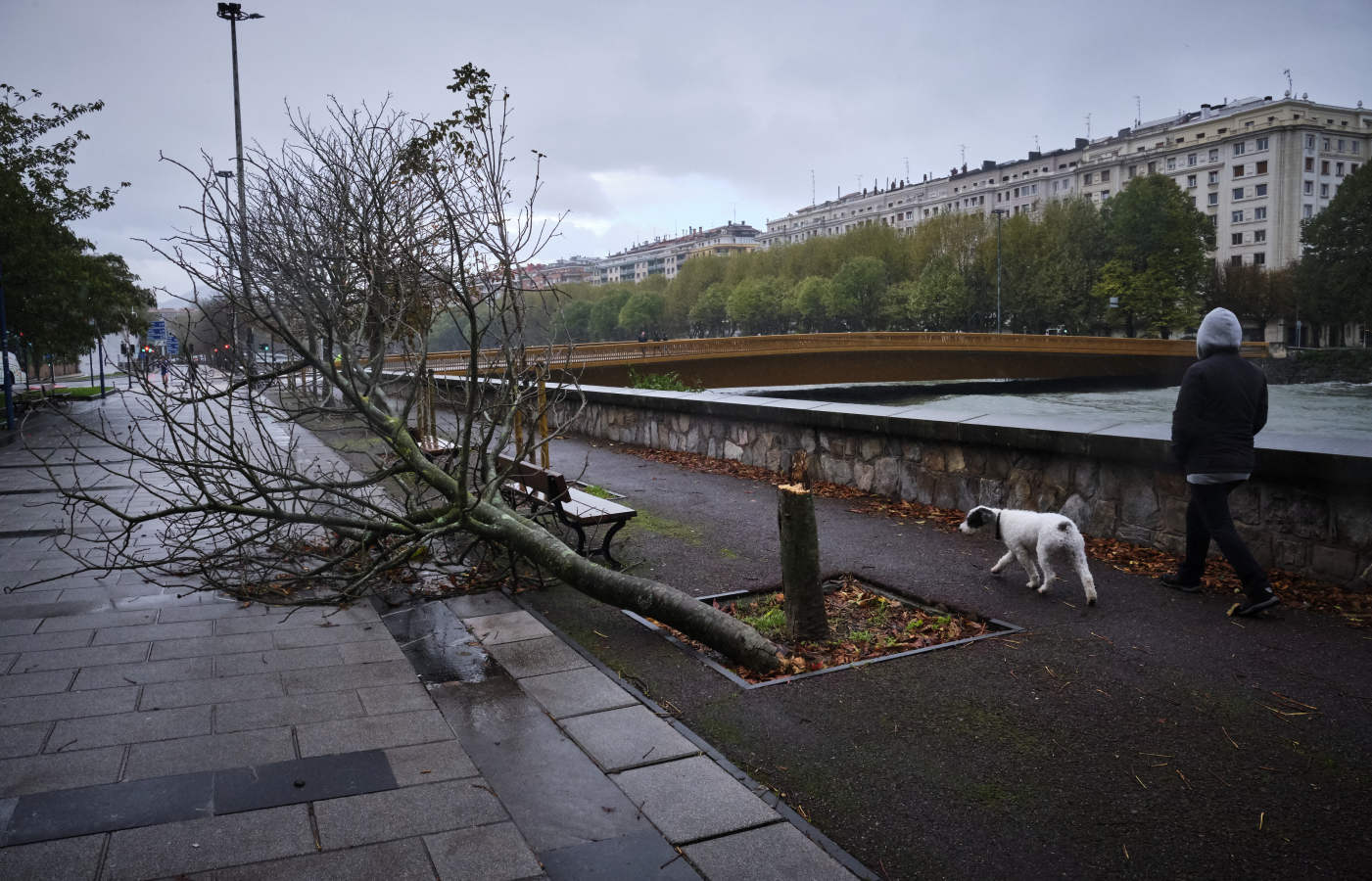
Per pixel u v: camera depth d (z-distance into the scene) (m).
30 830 3.00
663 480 10.47
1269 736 3.71
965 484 8.07
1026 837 3.04
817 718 3.98
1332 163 110.75
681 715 4.04
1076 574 6.06
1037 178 140.62
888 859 2.92
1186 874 2.82
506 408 7.50
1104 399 54.91
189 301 6.25
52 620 5.45
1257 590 5.02
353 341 6.97
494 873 2.80
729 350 42.03
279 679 4.45
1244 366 5.16
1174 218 79.25
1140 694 4.13
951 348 51.56
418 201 6.87
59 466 13.00
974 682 4.31
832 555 6.71
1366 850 2.93
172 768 3.48
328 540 7.34
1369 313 78.00
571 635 5.16
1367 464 5.14
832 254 111.88
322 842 2.96
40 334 26.69
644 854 2.91
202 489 5.91
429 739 3.76
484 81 6.03
